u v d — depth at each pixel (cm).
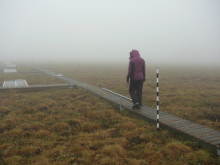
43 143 474
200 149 445
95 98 999
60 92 1177
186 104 919
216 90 1332
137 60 690
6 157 409
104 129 588
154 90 1312
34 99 961
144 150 434
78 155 416
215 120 704
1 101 936
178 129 532
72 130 574
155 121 611
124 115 727
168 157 413
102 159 391
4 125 591
